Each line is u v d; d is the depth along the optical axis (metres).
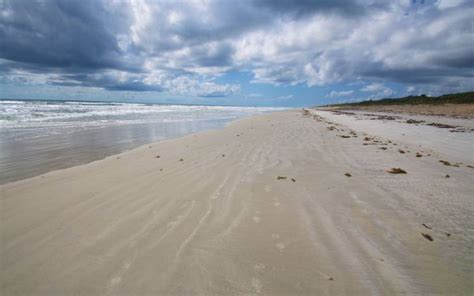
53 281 2.11
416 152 7.50
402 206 3.59
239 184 4.57
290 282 2.12
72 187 4.40
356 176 5.07
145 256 2.44
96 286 2.05
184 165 5.97
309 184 4.58
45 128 13.62
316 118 24.39
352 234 2.86
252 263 2.36
